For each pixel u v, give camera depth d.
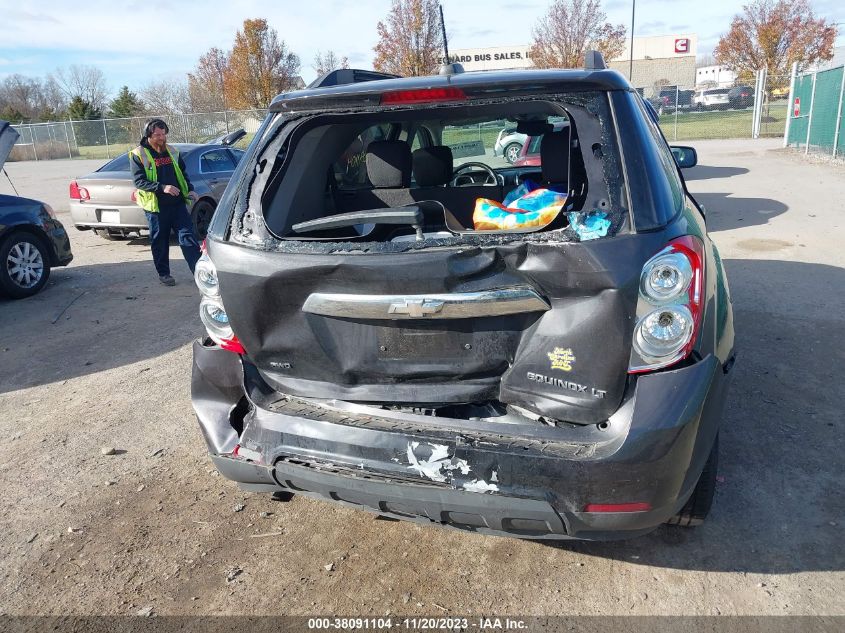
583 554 2.94
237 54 38.97
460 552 3.01
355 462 2.47
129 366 5.49
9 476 3.85
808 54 33.44
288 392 2.70
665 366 2.25
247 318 2.60
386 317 2.41
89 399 4.88
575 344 2.29
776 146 20.95
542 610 2.64
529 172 4.02
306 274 2.45
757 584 2.71
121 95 56.06
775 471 3.45
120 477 3.79
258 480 2.71
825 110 17.05
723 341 2.53
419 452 2.40
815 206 10.56
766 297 6.18
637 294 2.20
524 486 2.29
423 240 2.37
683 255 2.23
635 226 2.23
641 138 2.37
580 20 34.59
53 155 37.53
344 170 3.72
